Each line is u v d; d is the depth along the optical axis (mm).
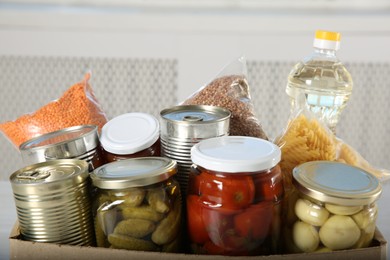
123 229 638
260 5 1705
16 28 1562
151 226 639
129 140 712
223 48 1562
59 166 668
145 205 639
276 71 1580
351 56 1559
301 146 746
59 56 1589
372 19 1520
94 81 1615
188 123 677
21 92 1642
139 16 1544
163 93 1621
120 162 672
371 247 618
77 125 800
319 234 637
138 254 618
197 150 643
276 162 633
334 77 891
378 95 1603
